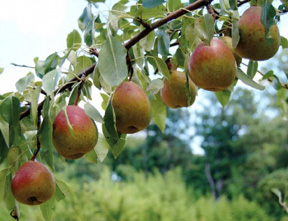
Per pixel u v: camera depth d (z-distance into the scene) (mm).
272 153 18391
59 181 2029
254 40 1732
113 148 1829
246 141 19406
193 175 20000
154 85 1932
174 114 23047
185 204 11664
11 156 1904
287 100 3055
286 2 2006
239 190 16938
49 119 1592
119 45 1635
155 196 10148
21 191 1721
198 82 1741
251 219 11766
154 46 2115
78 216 7199
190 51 1766
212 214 10812
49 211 2049
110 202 8516
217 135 20312
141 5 1981
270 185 15453
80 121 1654
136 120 1678
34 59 2229
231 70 1709
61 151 1664
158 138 22828
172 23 2152
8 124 1760
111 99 1674
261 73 2557
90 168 14938
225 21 1950
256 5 1829
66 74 2057
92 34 1987
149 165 22000
